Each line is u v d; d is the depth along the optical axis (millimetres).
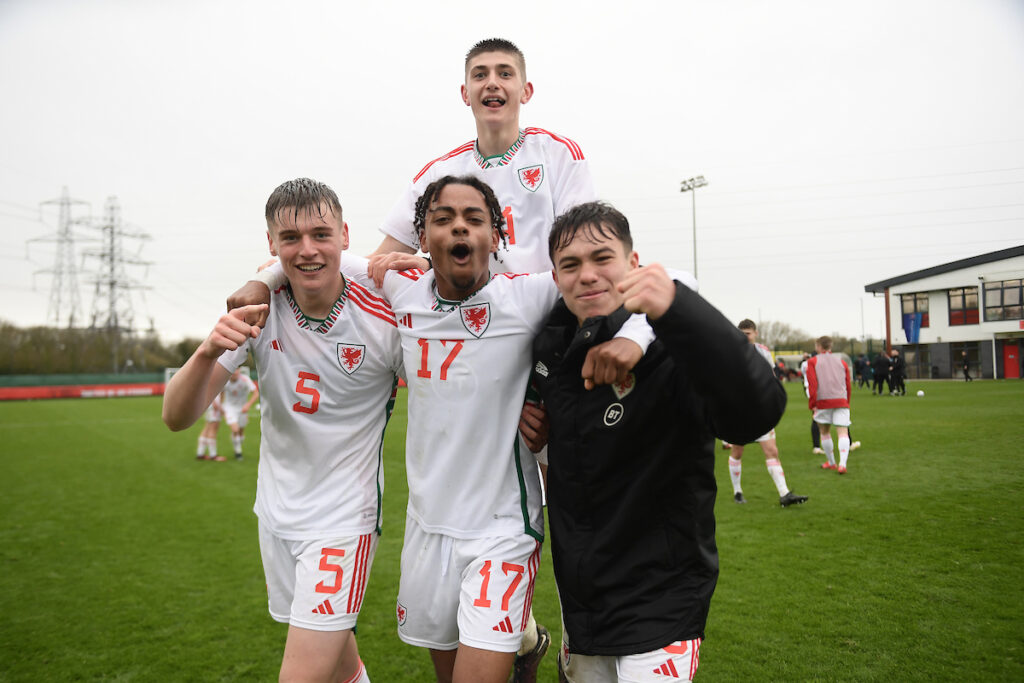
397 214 3318
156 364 48719
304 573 2385
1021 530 5285
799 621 3754
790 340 60688
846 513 6141
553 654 3717
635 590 2006
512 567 2275
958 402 8258
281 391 2459
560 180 3035
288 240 2277
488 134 3027
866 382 27031
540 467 2764
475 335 2297
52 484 9148
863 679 3090
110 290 52312
